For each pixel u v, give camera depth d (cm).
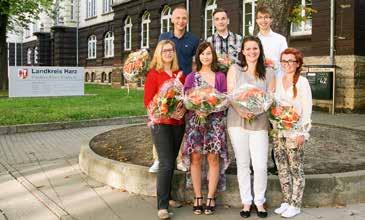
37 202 616
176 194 598
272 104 518
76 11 4481
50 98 2128
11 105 1759
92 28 4169
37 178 737
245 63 543
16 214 570
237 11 2214
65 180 717
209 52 538
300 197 538
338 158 729
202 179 578
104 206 586
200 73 542
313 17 1781
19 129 1274
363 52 1689
